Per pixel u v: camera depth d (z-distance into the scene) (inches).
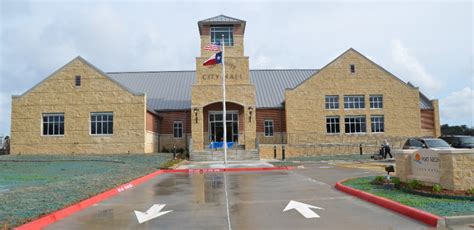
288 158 1395.2
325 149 1584.6
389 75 1663.4
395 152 570.9
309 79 1632.6
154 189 627.2
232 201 488.1
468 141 1035.3
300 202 468.4
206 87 1505.9
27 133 1457.9
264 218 382.6
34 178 779.4
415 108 1659.7
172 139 1683.1
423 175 513.0
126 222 377.7
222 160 1376.7
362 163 1117.1
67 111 1460.4
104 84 1465.3
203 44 1557.6
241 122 1601.9
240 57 1525.6
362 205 441.4
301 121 1608.0
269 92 1788.9
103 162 1168.8
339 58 1656.0
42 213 390.0
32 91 1472.7
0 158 1294.3
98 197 508.7
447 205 389.7
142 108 1450.5
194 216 399.2
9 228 330.6
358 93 1642.5
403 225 341.7
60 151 1446.9
